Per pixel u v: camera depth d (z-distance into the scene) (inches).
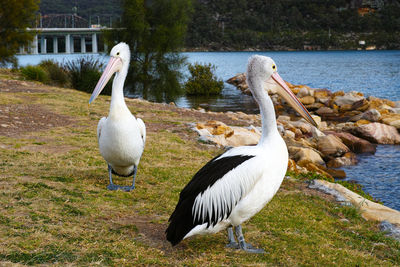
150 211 203.2
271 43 6747.1
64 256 146.3
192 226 147.8
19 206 189.6
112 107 220.8
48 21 7839.6
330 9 7381.9
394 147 613.3
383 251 190.2
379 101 948.6
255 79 168.9
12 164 263.6
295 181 293.4
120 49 227.9
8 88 649.0
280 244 178.1
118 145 221.5
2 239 154.1
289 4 7593.5
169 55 1098.1
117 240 165.2
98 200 210.4
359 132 652.1
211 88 1339.8
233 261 155.1
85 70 852.0
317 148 564.4
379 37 6820.9
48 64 920.9
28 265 137.5
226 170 150.3
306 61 3602.4
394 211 244.1
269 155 155.9
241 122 572.4
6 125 392.8
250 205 153.5
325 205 248.1
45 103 538.9
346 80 1883.6
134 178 238.8
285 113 970.7
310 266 159.8
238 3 7347.4
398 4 7298.2
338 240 194.4
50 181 233.6
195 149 362.6
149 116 527.2
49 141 344.5
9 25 1020.5
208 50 6555.1
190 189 149.6
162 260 152.0
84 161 288.7
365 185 428.1
